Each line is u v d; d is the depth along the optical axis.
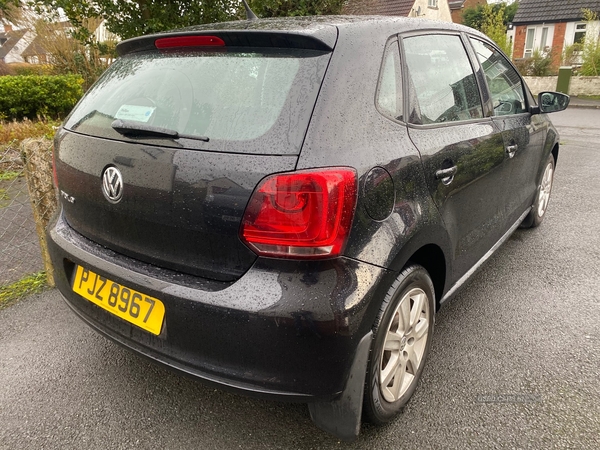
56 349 2.73
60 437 2.12
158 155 1.78
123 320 1.94
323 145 1.65
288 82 1.76
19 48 34.47
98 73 15.05
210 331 1.68
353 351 1.71
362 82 1.88
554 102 3.58
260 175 1.61
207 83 1.90
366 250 1.73
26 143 3.13
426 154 2.10
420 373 2.32
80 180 2.09
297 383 1.67
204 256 1.74
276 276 1.63
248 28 1.95
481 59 3.01
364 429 2.14
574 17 27.78
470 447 2.02
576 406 2.25
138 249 1.93
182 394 2.39
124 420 2.22
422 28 2.45
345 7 9.35
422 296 2.18
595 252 3.95
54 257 2.29
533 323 2.94
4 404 2.31
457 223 2.43
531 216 4.24
